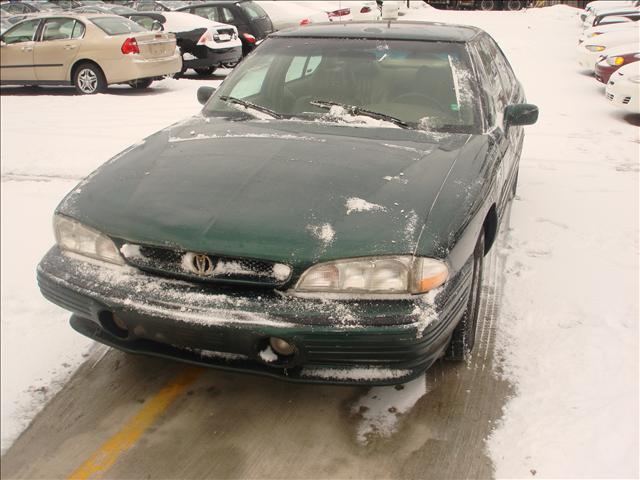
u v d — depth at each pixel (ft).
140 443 8.09
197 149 9.59
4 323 10.83
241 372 7.72
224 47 42.57
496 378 9.23
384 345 7.10
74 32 35.22
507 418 8.39
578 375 9.23
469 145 9.82
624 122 27.07
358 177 8.40
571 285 12.03
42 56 35.47
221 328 7.22
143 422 8.45
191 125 10.95
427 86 11.02
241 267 7.43
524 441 7.97
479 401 8.74
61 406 8.76
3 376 9.34
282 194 8.03
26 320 10.94
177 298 7.46
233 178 8.47
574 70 42.80
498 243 14.02
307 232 7.39
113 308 7.70
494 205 10.08
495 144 10.32
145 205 8.14
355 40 12.09
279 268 7.30
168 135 10.48
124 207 8.20
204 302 7.36
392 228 7.41
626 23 44.01
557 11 78.95
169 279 7.72
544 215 15.80
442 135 10.17
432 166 8.91
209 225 7.63
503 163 11.00
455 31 12.62
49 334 10.49
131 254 7.87
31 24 36.14
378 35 12.14
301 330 7.06
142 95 34.32
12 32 36.35
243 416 8.56
